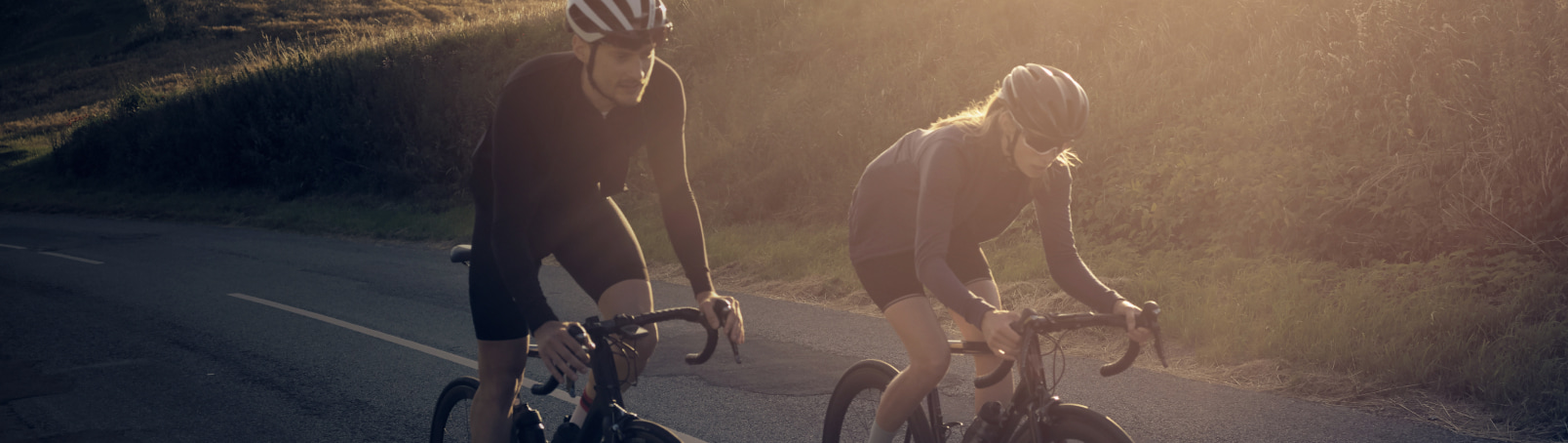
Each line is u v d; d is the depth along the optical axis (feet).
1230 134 31.48
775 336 22.82
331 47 86.63
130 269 37.68
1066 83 8.14
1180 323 20.90
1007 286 26.73
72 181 92.43
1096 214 31.40
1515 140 24.50
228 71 101.65
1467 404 15.52
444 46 73.46
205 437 16.12
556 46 66.69
